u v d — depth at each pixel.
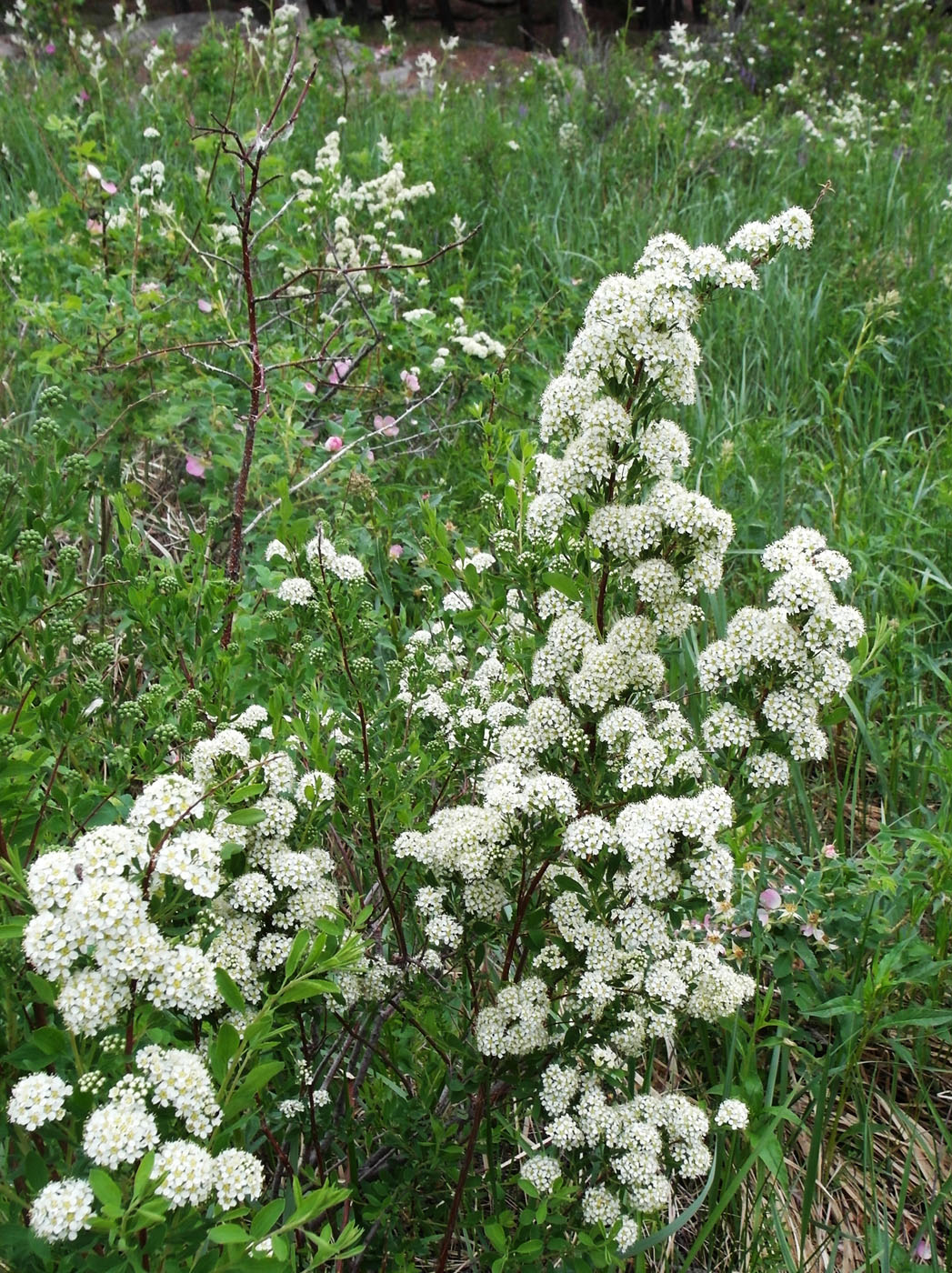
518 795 2.14
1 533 2.29
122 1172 1.55
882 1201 2.85
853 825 3.78
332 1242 1.75
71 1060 1.75
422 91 12.05
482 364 5.75
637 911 2.13
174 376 4.52
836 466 5.44
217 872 1.76
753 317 6.74
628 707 2.36
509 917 2.73
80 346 4.62
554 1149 2.55
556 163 9.06
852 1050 2.90
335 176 6.25
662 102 11.38
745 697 2.35
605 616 2.54
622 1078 2.51
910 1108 3.09
